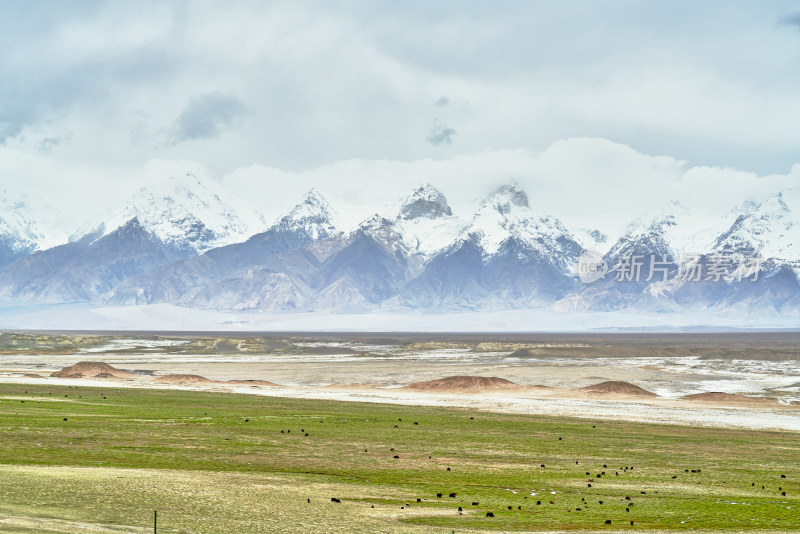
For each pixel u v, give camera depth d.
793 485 141.00
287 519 99.06
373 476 140.50
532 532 97.50
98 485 113.75
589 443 195.50
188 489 115.50
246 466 145.62
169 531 89.25
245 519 97.88
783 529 102.88
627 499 122.88
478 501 118.81
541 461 164.12
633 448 188.12
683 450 186.12
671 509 115.38
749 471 156.62
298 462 153.12
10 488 107.75
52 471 125.00
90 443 165.25
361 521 100.31
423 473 145.38
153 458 149.38
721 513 112.88
